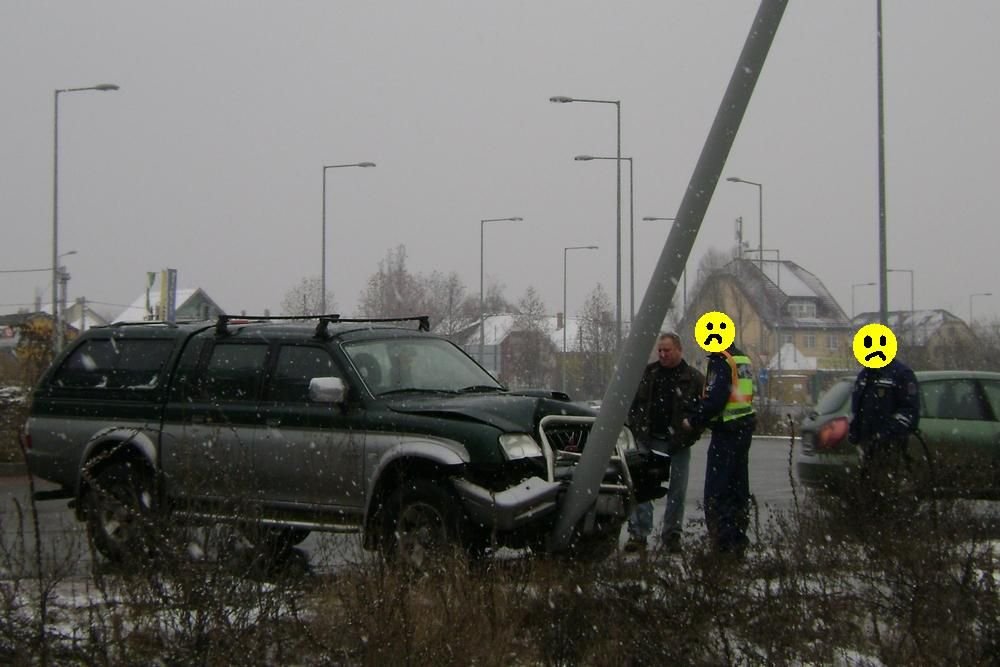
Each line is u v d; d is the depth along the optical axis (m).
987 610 6.04
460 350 10.33
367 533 8.26
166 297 28.67
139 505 6.79
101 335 10.59
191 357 9.92
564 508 8.31
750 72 7.82
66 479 10.32
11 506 12.82
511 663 5.97
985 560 6.55
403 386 9.34
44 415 10.50
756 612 5.92
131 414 9.96
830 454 12.70
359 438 8.81
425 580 6.49
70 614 6.13
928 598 6.14
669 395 10.52
